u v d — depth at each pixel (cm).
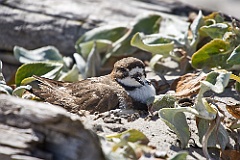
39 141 684
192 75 1079
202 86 841
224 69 1080
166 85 1111
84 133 692
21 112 693
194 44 1159
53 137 688
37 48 1344
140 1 1427
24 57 1213
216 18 1177
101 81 1088
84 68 1230
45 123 683
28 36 1341
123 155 742
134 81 1062
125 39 1266
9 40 1347
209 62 1092
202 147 841
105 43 1266
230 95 1045
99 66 1259
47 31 1334
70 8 1360
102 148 717
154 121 920
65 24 1334
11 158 675
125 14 1366
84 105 1027
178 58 1163
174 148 838
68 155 688
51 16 1348
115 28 1276
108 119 905
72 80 1196
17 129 691
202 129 867
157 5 1414
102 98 1035
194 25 1165
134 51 1272
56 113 679
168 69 1192
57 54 1234
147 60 1276
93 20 1340
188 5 1413
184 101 1002
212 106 889
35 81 1130
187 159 814
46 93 1034
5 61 1352
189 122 930
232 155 848
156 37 1167
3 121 696
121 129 871
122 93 1051
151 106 970
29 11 1357
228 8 1944
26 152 678
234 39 1075
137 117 931
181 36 1190
